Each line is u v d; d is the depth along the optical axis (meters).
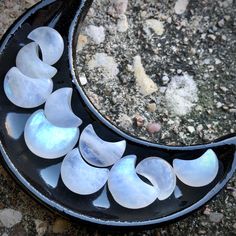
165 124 0.20
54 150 0.17
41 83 0.18
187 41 0.21
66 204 0.17
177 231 0.18
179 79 0.20
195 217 0.19
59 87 0.18
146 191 0.17
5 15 0.20
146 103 0.20
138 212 0.17
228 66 0.21
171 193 0.17
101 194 0.17
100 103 0.20
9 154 0.17
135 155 0.18
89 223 0.17
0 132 0.17
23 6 0.21
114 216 0.17
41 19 0.18
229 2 0.21
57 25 0.18
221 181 0.17
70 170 0.17
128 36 0.21
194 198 0.17
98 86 0.20
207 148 0.17
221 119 0.20
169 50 0.21
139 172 0.17
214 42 0.21
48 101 0.18
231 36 0.21
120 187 0.17
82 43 0.20
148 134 0.19
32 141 0.17
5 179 0.19
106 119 0.18
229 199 0.19
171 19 0.21
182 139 0.20
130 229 0.17
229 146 0.17
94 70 0.20
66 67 0.18
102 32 0.21
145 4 0.21
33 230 0.18
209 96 0.20
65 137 0.18
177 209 0.17
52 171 0.17
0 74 0.18
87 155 0.17
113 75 0.20
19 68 0.18
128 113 0.20
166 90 0.20
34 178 0.17
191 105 0.20
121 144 0.18
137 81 0.20
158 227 0.17
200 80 0.20
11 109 0.18
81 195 0.17
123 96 0.20
